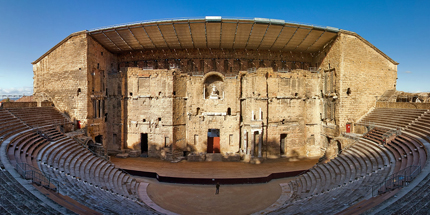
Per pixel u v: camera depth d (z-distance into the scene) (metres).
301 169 36.44
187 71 47.78
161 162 39.81
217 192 29.06
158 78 41.88
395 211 13.49
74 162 27.09
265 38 42.66
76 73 40.88
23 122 31.19
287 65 49.28
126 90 43.81
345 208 16.53
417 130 27.34
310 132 44.84
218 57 47.88
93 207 16.62
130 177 31.98
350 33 40.12
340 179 25.23
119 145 44.12
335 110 41.06
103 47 45.62
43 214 12.87
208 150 44.81
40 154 25.34
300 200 23.36
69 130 38.44
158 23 37.62
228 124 42.66
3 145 22.95
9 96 43.25
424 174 17.94
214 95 42.72
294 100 43.69
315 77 45.19
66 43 41.62
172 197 27.75
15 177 17.58
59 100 42.28
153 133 42.41
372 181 20.91
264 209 24.77
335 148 38.56
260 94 41.28
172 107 40.97
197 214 23.56
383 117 37.00
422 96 39.69
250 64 48.50
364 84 41.53
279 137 42.56
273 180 33.94
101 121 43.66
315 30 39.38
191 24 37.91
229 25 38.22
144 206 22.89
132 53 49.56
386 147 27.33
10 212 12.66
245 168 37.06
